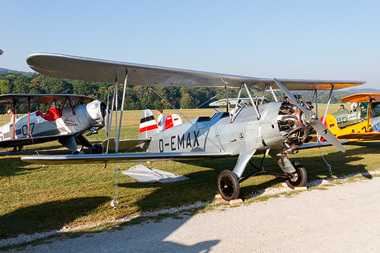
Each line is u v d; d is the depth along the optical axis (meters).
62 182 6.67
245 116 6.07
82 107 10.88
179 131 7.96
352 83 7.43
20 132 10.95
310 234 3.69
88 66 4.95
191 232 3.80
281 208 4.76
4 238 3.72
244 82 6.50
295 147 5.39
